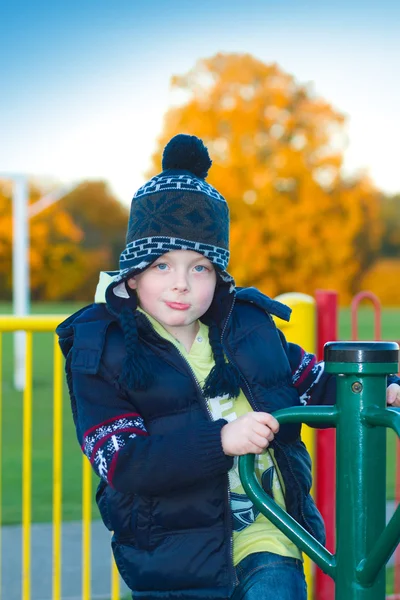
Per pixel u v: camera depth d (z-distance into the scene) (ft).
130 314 7.29
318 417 5.96
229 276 7.51
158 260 7.31
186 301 7.25
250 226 110.32
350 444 5.76
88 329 7.37
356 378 5.74
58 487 11.89
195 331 7.79
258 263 110.63
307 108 113.91
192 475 6.62
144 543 7.15
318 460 12.09
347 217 113.19
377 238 124.67
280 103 112.47
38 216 147.54
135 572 7.13
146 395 7.16
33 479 23.93
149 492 6.81
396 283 145.69
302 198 111.55
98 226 152.05
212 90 114.62
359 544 5.73
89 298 150.82
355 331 13.78
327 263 112.06
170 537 7.13
